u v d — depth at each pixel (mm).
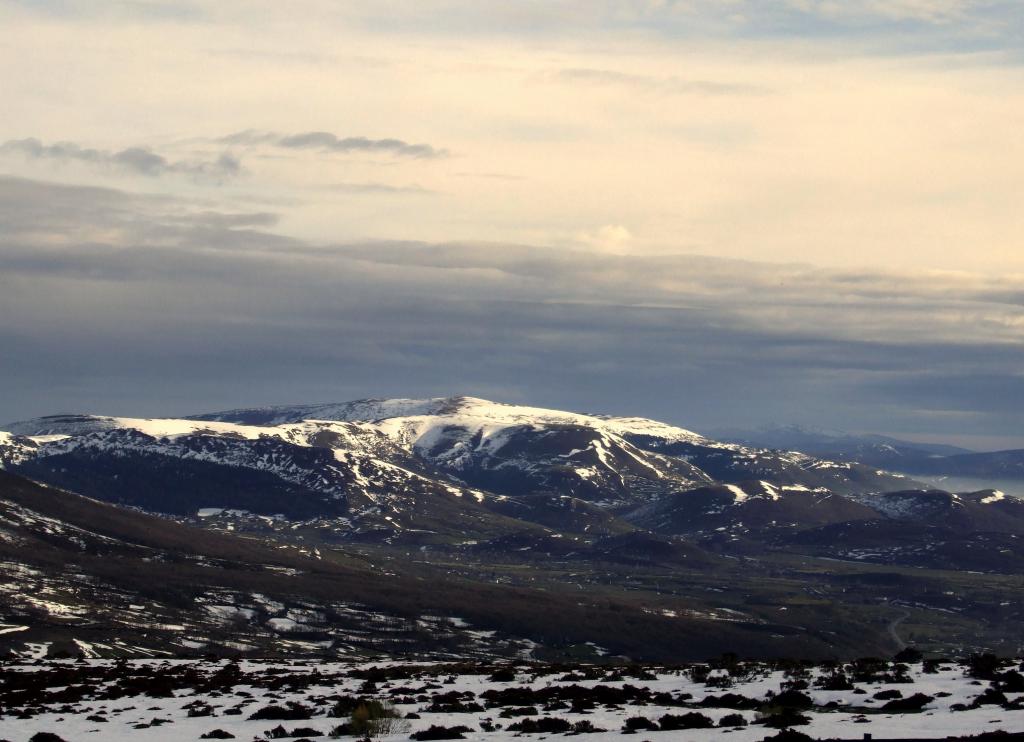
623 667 150875
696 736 88062
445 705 111062
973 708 96312
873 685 113875
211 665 191000
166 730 105312
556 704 110312
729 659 142000
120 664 195875
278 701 125000
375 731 96875
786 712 97625
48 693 136500
